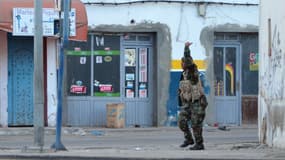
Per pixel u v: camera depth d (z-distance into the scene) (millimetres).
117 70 42969
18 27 37844
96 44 42625
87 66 42500
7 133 38031
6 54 40281
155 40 43344
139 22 42562
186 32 43281
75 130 39406
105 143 32312
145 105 43438
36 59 25594
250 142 30219
